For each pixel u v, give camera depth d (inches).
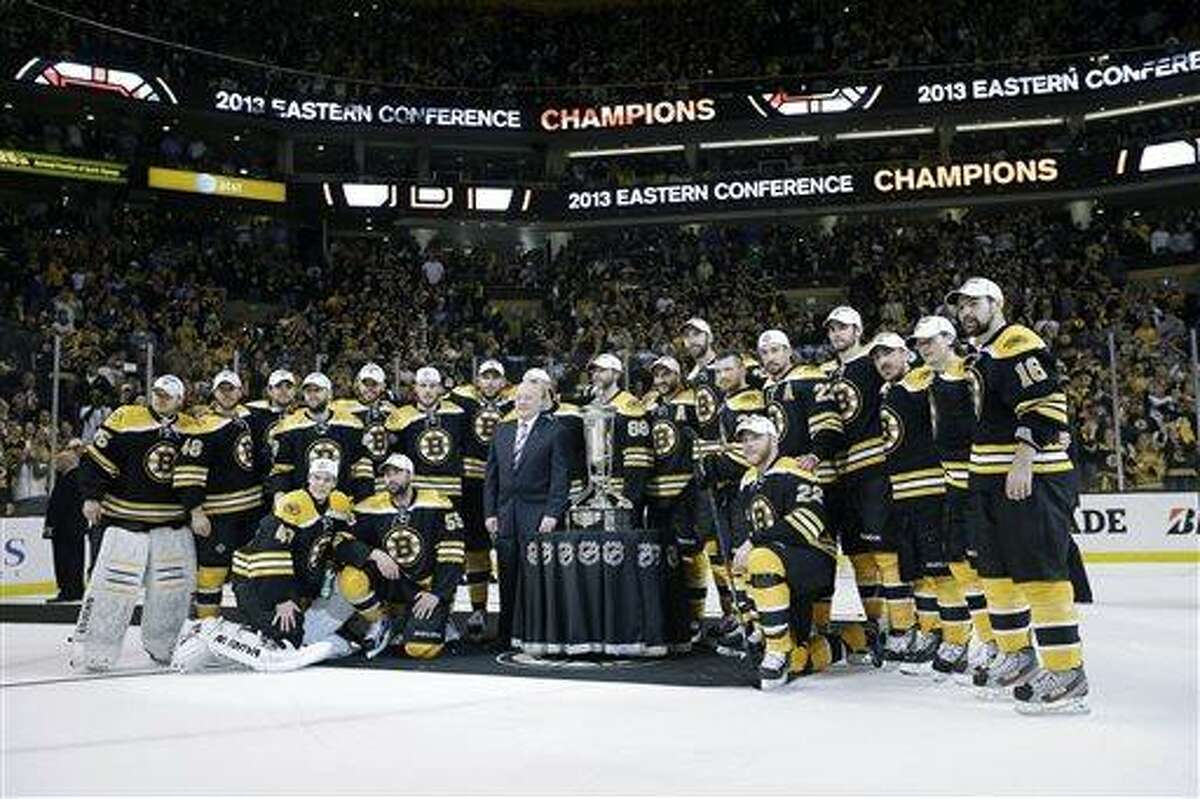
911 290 937.5
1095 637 304.5
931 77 1051.3
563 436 296.0
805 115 1076.5
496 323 955.3
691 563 307.4
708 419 297.6
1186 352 658.2
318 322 924.0
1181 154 940.6
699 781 151.1
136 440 277.6
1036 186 1002.1
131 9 1015.6
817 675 250.2
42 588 522.6
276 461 323.9
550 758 166.4
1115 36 1049.5
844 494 268.4
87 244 903.7
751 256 1048.2
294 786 150.6
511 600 299.6
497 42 1232.2
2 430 560.1
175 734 188.1
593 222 1083.9
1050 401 197.0
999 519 203.8
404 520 290.4
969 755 165.9
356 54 1163.3
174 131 1067.9
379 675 256.8
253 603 270.8
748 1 1211.9
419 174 1147.3
